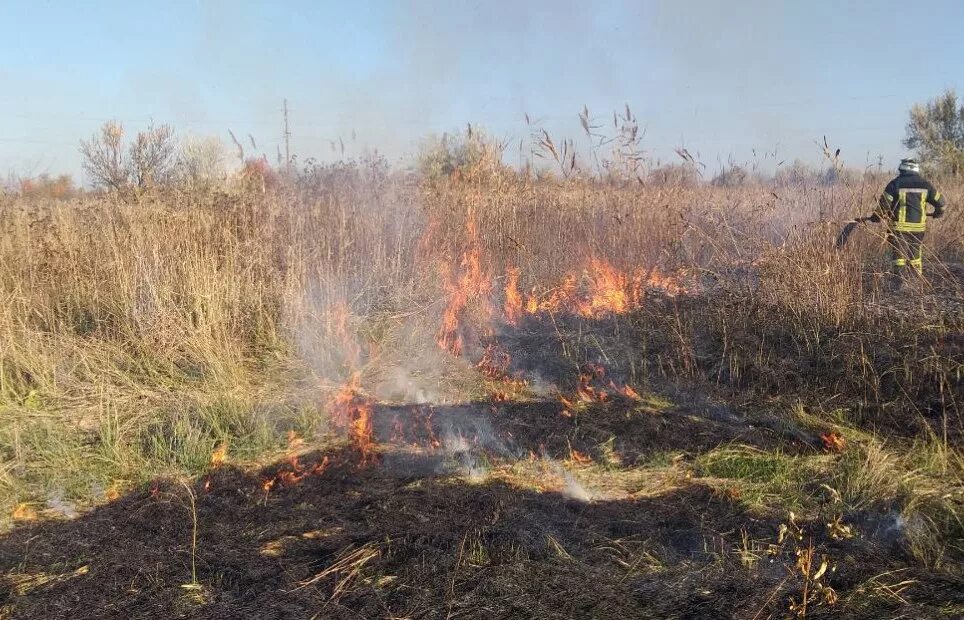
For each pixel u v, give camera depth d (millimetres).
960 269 8422
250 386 6008
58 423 5176
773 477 4207
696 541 3523
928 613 2906
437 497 4039
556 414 5418
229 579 3252
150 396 5695
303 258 7820
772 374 5824
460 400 5852
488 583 3148
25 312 6484
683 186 9539
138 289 6871
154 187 8727
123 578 3279
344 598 3076
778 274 7047
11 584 3268
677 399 5695
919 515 3670
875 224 8305
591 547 3465
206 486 4305
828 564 3266
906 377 5324
